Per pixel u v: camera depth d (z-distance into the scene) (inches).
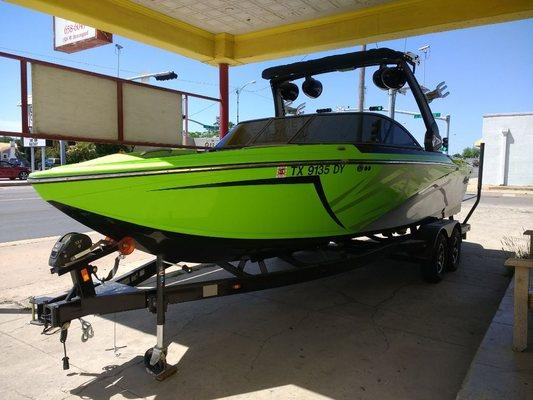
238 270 153.3
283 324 159.0
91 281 118.9
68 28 369.7
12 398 110.1
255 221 138.9
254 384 117.4
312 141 167.9
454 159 248.8
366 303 181.0
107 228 123.0
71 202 114.3
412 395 111.7
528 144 976.9
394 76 195.2
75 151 1130.0
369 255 178.4
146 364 122.9
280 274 147.6
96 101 221.3
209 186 124.5
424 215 224.8
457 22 234.7
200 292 131.1
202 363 129.4
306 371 124.3
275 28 287.3
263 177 132.8
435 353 135.1
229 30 293.4
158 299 122.6
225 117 322.3
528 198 681.6
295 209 145.0
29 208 542.6
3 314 164.4
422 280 211.5
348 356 133.4
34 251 261.1
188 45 285.0
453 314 168.1
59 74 205.6
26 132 194.4
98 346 140.3
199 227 129.8
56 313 110.2
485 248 288.4
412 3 244.4
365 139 173.5
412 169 191.2
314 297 189.2
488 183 1024.9
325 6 252.2
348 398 110.3
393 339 145.4
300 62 211.6
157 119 253.0
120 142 233.1
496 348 125.6
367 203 171.2
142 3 246.8
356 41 268.2
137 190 116.3
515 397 100.9
